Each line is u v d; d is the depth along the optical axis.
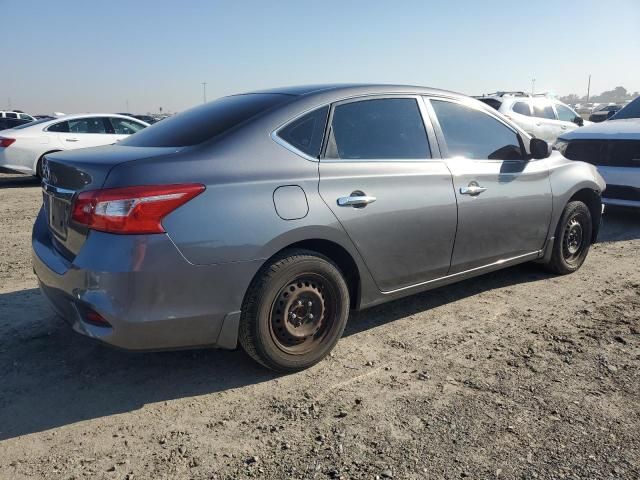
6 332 3.97
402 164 3.80
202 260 2.94
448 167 4.06
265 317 3.21
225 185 3.04
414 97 4.07
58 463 2.59
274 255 3.22
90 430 2.86
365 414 2.98
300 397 3.17
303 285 3.36
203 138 3.25
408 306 4.57
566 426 2.84
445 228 4.00
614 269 5.55
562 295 4.80
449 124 4.22
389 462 2.57
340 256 3.59
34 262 3.43
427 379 3.35
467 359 3.61
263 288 3.16
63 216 3.15
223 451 2.69
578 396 3.14
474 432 2.80
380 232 3.63
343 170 3.50
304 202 3.28
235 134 3.25
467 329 4.10
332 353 3.72
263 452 2.67
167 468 2.56
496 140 4.52
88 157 3.16
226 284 3.03
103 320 2.85
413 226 3.80
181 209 2.89
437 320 4.27
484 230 4.30
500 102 12.66
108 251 2.80
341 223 3.42
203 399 3.16
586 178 5.23
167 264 2.86
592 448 2.66
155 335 2.91
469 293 4.87
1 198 10.23
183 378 3.39
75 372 3.45
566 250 5.27
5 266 5.57
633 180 7.03
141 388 3.28
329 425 2.88
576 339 3.90
